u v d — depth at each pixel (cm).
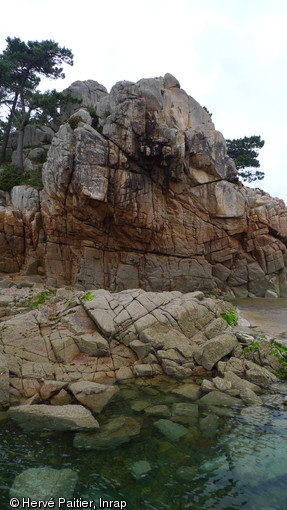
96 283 2195
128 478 493
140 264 2339
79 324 1080
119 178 2089
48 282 2122
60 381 834
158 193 2298
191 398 783
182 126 2431
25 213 2256
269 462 537
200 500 451
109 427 638
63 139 2012
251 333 1173
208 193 2433
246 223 2539
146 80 2236
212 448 574
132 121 2088
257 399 779
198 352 993
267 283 2578
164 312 1149
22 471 502
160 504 442
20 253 2269
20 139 2925
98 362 971
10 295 1545
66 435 608
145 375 931
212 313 1238
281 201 2938
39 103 2891
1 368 809
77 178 1953
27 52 3034
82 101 3077
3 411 706
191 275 2403
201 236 2448
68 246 2214
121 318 1092
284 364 1010
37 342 990
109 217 2189
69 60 3105
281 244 2653
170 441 593
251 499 454
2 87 3203
